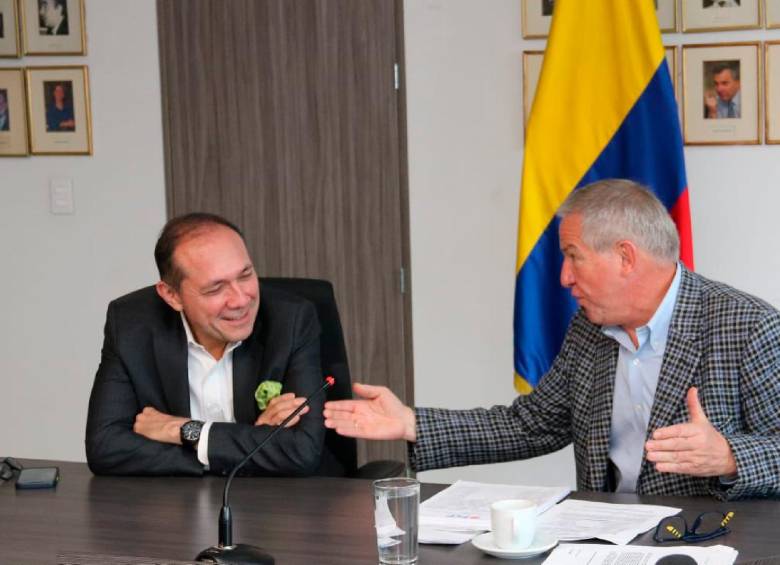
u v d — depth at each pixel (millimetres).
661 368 2135
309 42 4020
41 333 4363
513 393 3939
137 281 4266
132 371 2418
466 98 3889
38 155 4289
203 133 4148
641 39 3252
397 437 2287
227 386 2467
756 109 3602
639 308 2127
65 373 4359
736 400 2076
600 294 2119
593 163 3312
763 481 1882
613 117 3297
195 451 2256
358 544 1751
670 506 1893
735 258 3680
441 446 2309
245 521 1901
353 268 4055
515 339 3428
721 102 3625
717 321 2104
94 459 2279
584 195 2137
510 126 3855
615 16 3270
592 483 2211
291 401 2291
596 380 2238
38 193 4309
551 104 3340
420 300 4004
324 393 2414
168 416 2336
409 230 3994
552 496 1963
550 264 3379
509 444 2342
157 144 4195
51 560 1724
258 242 4133
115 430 2314
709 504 1901
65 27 4215
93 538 1835
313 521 1891
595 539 1722
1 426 4430
